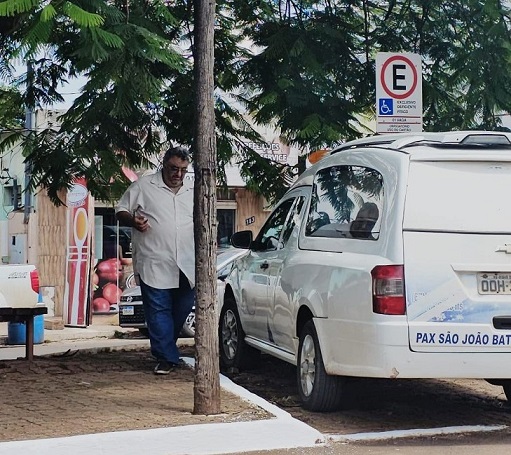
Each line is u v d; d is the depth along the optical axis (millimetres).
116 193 11398
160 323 9992
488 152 8250
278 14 11617
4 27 8016
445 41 11750
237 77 11484
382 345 7914
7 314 10633
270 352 9797
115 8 8336
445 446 7918
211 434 7738
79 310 17984
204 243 8250
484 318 7984
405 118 10594
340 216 8789
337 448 7859
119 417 8164
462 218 8094
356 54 11617
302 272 8961
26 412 8383
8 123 11352
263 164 11766
